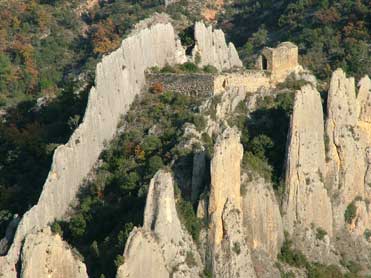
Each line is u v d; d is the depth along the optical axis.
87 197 172.62
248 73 189.75
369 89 190.25
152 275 152.62
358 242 181.75
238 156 165.25
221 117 182.38
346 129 185.62
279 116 183.25
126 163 176.50
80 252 159.12
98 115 180.88
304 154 177.25
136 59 190.12
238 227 163.50
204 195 163.12
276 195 174.50
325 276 173.00
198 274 158.25
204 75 186.88
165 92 189.00
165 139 178.50
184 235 159.88
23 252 150.75
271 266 167.88
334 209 181.88
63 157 172.38
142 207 160.88
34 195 178.00
